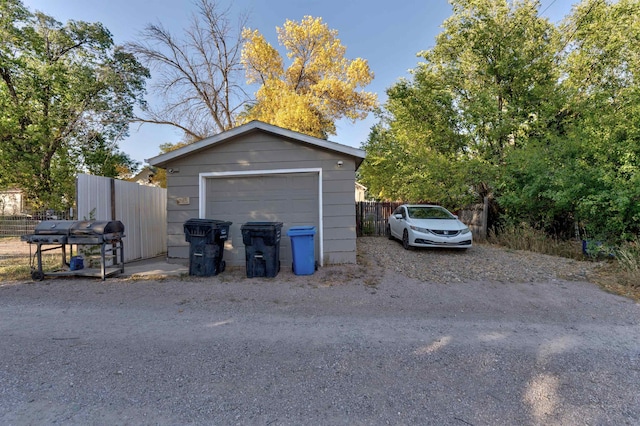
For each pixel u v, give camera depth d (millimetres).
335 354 3246
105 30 16531
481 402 2473
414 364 3055
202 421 2219
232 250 7652
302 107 16516
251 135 7539
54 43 15641
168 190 7699
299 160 7449
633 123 7215
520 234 9852
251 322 4145
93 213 7125
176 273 6727
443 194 11750
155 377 2791
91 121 15844
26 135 14055
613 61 11141
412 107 13039
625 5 10898
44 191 14414
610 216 7637
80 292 5469
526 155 9367
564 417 2305
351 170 7398
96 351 3287
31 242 6176
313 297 5238
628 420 2273
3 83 13555
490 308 4746
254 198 7625
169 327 3957
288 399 2484
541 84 11766
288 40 19094
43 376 2795
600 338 3691
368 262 7633
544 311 4613
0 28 13711
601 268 6941
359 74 18172
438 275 6574
